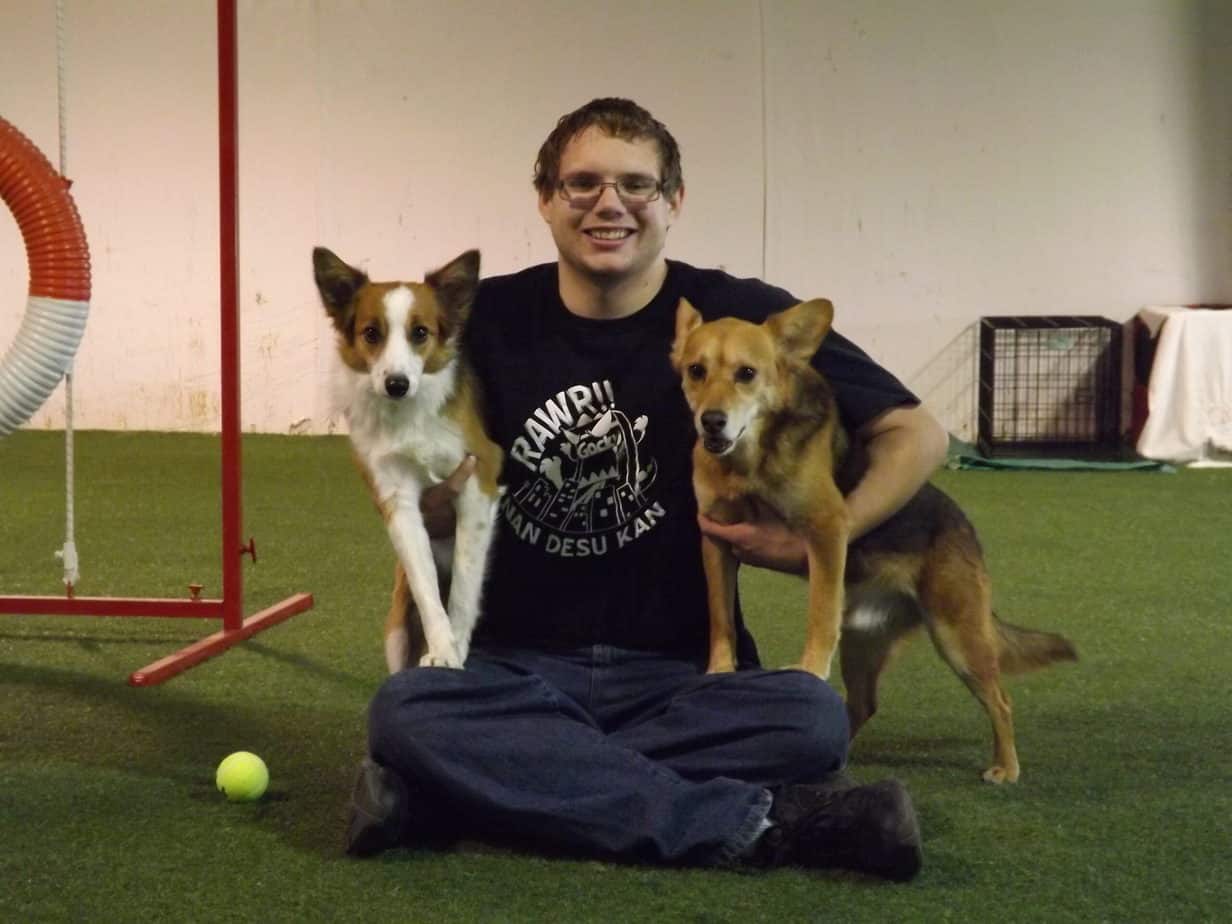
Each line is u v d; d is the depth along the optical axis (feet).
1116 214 26.40
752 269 26.71
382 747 8.03
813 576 9.21
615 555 9.05
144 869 7.85
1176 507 20.47
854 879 7.75
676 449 9.11
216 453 24.57
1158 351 24.61
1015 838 8.48
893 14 25.91
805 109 26.23
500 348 9.44
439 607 9.24
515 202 26.71
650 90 26.27
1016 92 26.11
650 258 9.07
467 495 9.24
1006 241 26.53
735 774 8.11
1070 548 17.61
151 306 26.89
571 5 26.07
